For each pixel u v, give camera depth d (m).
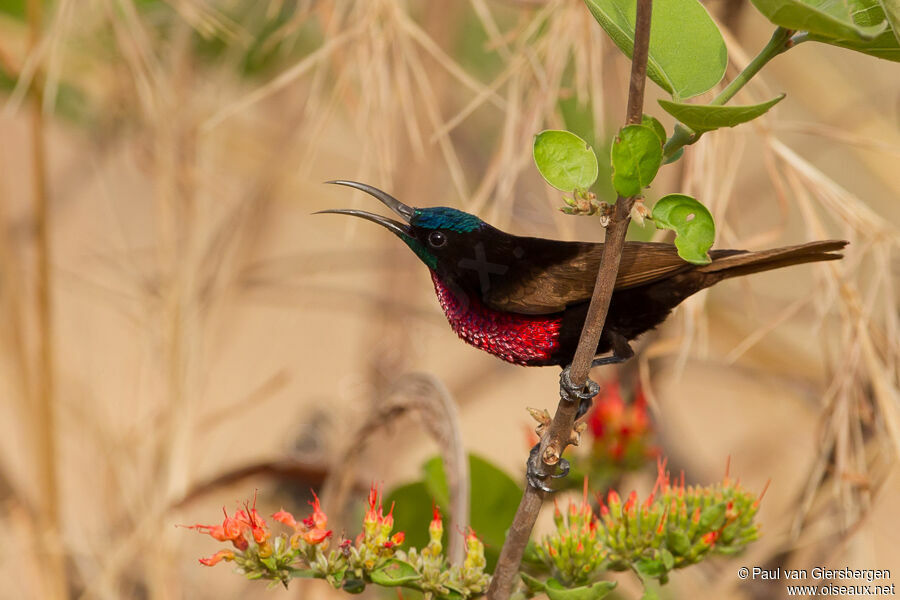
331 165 10.84
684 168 8.20
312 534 5.03
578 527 5.84
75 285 10.80
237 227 9.45
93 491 8.80
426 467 7.32
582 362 4.53
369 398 10.98
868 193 10.98
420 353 11.27
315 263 12.27
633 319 6.91
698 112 3.93
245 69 10.60
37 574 8.27
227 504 10.02
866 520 7.17
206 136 9.58
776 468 10.53
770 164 7.54
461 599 5.32
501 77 7.52
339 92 7.76
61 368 9.45
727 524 5.97
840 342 7.42
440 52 7.52
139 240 10.99
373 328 11.28
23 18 10.34
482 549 5.40
